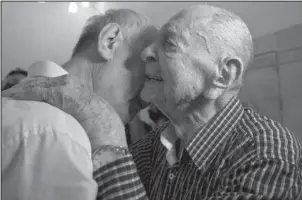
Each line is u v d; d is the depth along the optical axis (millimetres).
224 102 914
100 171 686
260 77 1654
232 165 815
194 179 893
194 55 870
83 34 954
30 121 636
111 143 705
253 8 1683
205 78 875
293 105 1535
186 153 929
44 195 607
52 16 1172
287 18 1590
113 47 911
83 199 624
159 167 997
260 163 786
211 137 894
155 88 945
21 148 615
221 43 867
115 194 681
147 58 927
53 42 1216
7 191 603
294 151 846
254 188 765
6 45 1278
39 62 778
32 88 716
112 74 918
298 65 1536
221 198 765
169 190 937
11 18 1285
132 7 1638
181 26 886
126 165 697
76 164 625
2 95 725
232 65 873
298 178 838
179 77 874
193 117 923
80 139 655
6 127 631
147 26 983
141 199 703
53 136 627
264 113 1633
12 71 1253
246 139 849
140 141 1158
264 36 1650
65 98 705
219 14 889
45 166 610
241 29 891
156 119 1426
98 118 714
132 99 966
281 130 881
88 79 909
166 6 1751
